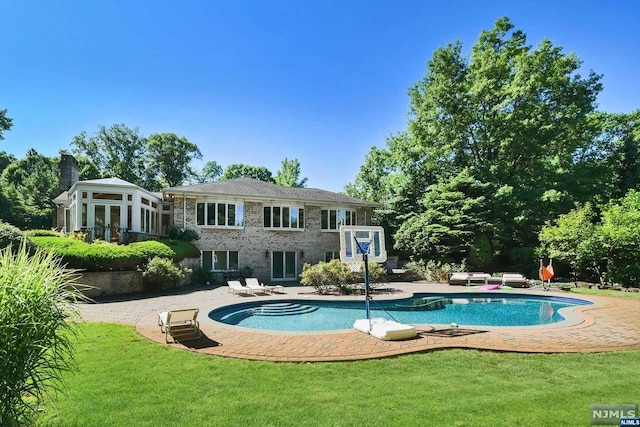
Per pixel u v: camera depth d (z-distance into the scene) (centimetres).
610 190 3020
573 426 447
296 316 1497
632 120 3388
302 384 593
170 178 6003
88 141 5450
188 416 473
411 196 3562
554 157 3444
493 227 2827
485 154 3325
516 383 598
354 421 460
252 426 447
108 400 521
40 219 4038
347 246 1070
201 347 821
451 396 542
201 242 2528
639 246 2009
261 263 2709
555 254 2280
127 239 2248
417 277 2739
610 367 682
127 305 1476
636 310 1356
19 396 389
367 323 997
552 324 1080
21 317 378
